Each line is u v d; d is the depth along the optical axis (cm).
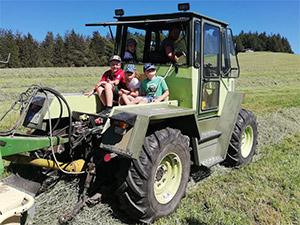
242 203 383
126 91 404
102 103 421
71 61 6512
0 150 245
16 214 221
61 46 6384
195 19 391
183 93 402
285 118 917
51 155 366
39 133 354
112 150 296
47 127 344
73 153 362
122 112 302
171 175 360
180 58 408
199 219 341
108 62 440
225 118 475
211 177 457
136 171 307
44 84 1593
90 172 324
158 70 421
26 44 5781
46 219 310
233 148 489
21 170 426
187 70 394
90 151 338
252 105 1148
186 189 411
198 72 402
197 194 397
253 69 3519
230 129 467
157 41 468
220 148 474
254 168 500
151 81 393
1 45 5097
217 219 341
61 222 293
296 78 2556
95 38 6731
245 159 521
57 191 358
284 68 3666
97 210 330
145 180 308
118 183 313
